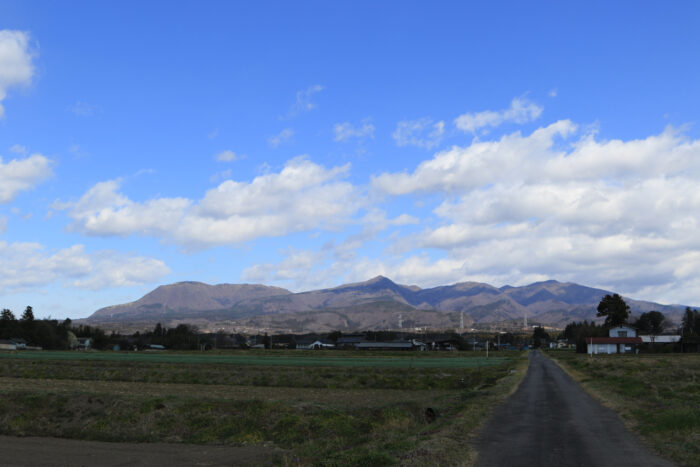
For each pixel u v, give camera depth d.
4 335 193.38
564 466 16.02
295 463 20.19
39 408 38.31
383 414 31.30
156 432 31.81
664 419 22.94
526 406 32.25
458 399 38.31
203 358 125.38
